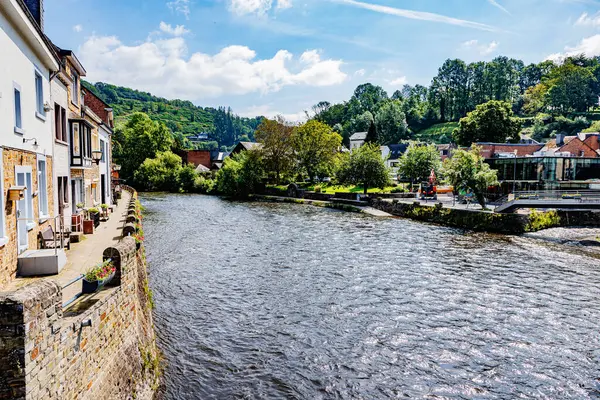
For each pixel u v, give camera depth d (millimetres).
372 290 17484
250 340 12844
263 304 15812
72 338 6281
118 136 84875
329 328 13758
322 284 18266
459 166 36156
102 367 7477
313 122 68625
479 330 13625
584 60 125875
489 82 127562
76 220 16469
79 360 6520
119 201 37156
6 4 9148
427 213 38188
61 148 16578
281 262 22109
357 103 156750
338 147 70938
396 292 17234
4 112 9492
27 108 11500
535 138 98812
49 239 12461
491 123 74750
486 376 10977
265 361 11625
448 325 14000
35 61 12422
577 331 13562
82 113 23688
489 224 32312
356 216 41750
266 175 71125
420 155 53969
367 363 11586
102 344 7535
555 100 112250
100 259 12391
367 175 51031
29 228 11281
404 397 10070
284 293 17062
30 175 11602
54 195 14875
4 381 4902
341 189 63094
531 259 22875
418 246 26344
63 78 16531
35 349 5195
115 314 8344
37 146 12281
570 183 39094
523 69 151250
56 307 5773
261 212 45031
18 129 10375
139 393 9117
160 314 14695
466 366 11469
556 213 33094
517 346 12570
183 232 31047
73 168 19297
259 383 10562
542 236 29438
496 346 12570
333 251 24844
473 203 40688
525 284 18297
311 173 70000
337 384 10586
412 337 13133
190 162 95125
